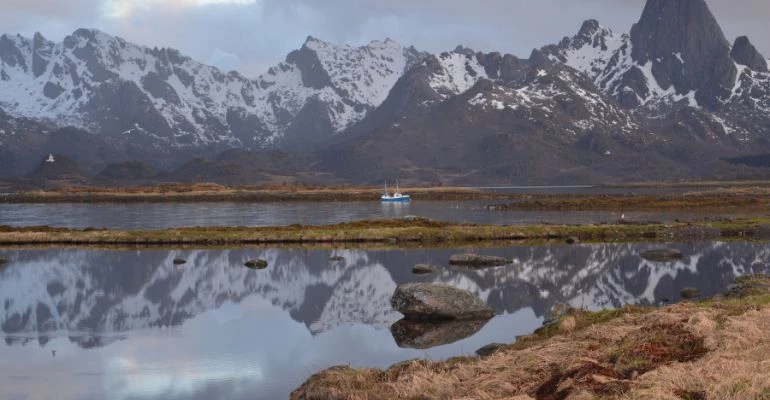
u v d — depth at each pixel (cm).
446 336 4341
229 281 7088
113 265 8338
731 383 2011
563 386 2222
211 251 9888
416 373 2745
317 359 3891
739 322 2695
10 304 5831
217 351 4125
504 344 3738
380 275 7381
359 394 2589
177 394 3259
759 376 2034
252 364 3812
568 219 15838
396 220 13412
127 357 4000
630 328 2950
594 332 2983
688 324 2766
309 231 11612
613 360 2503
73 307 5706
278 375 3581
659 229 11544
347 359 3856
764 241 10238
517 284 6494
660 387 2044
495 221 15275
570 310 3866
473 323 4731
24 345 4328
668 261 8038
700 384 2067
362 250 9812
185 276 7425
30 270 7906
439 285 5038
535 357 2745
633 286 6306
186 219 18050
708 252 8888
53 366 3809
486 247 9888
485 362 2816
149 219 18225
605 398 2059
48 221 17625
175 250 10038
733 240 10431
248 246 10569
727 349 2438
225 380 3494
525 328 4519
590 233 11350
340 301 5947
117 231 11862
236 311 5528
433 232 11194
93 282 7044
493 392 2403
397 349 4053
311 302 5906
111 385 3431
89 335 4631
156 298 6150
